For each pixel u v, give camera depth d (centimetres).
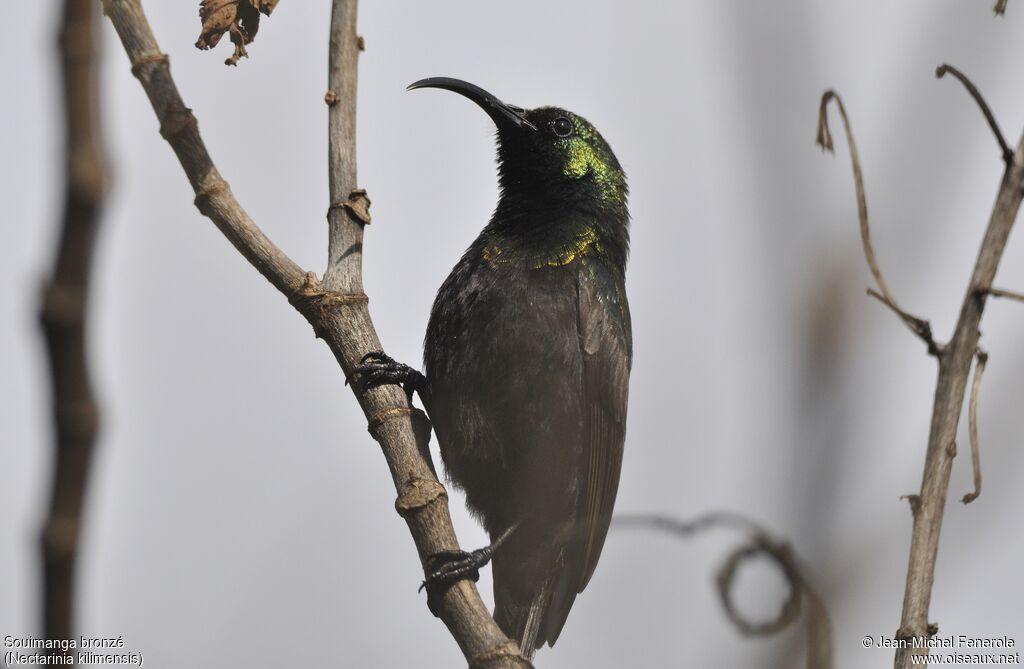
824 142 572
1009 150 627
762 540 409
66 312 243
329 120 852
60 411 246
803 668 374
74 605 252
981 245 623
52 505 248
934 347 617
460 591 779
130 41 779
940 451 611
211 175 803
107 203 244
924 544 600
